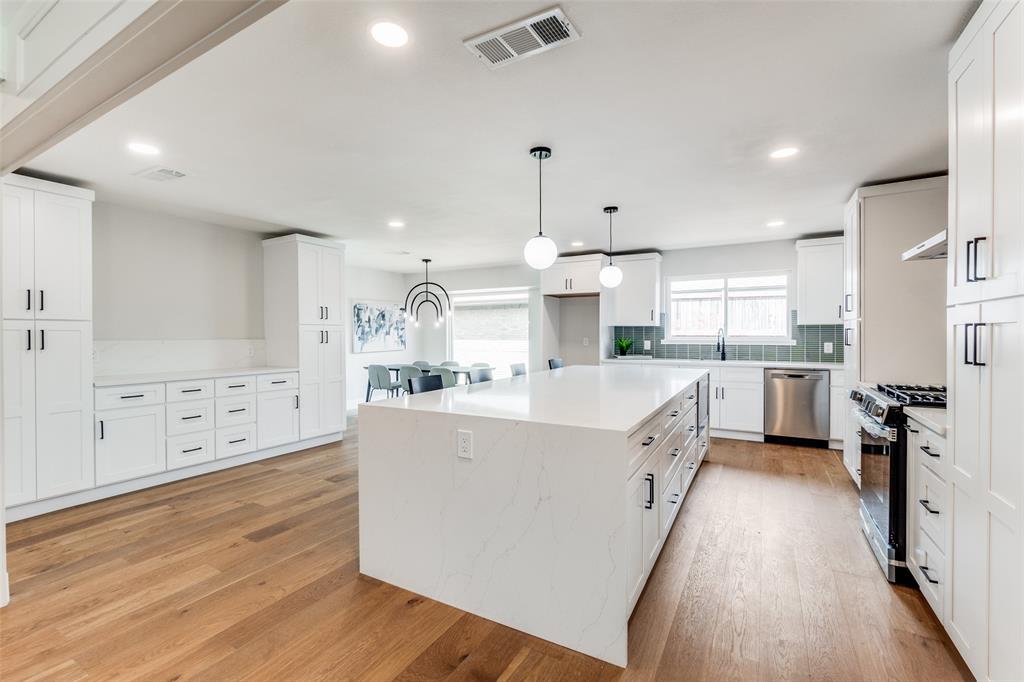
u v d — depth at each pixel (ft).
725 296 19.69
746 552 8.71
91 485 11.25
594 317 23.35
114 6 4.34
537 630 6.34
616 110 7.75
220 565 8.23
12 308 10.07
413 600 7.18
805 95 7.30
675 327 20.74
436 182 11.29
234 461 14.46
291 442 15.97
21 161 6.78
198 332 15.26
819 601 7.14
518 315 26.37
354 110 7.70
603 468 5.90
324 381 17.07
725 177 11.00
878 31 5.73
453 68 6.51
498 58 6.28
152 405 12.41
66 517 10.38
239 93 7.14
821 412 16.39
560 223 15.49
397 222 15.30
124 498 11.62
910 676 5.58
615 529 5.83
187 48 4.47
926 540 6.91
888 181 11.19
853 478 12.66
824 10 5.36
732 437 18.07
